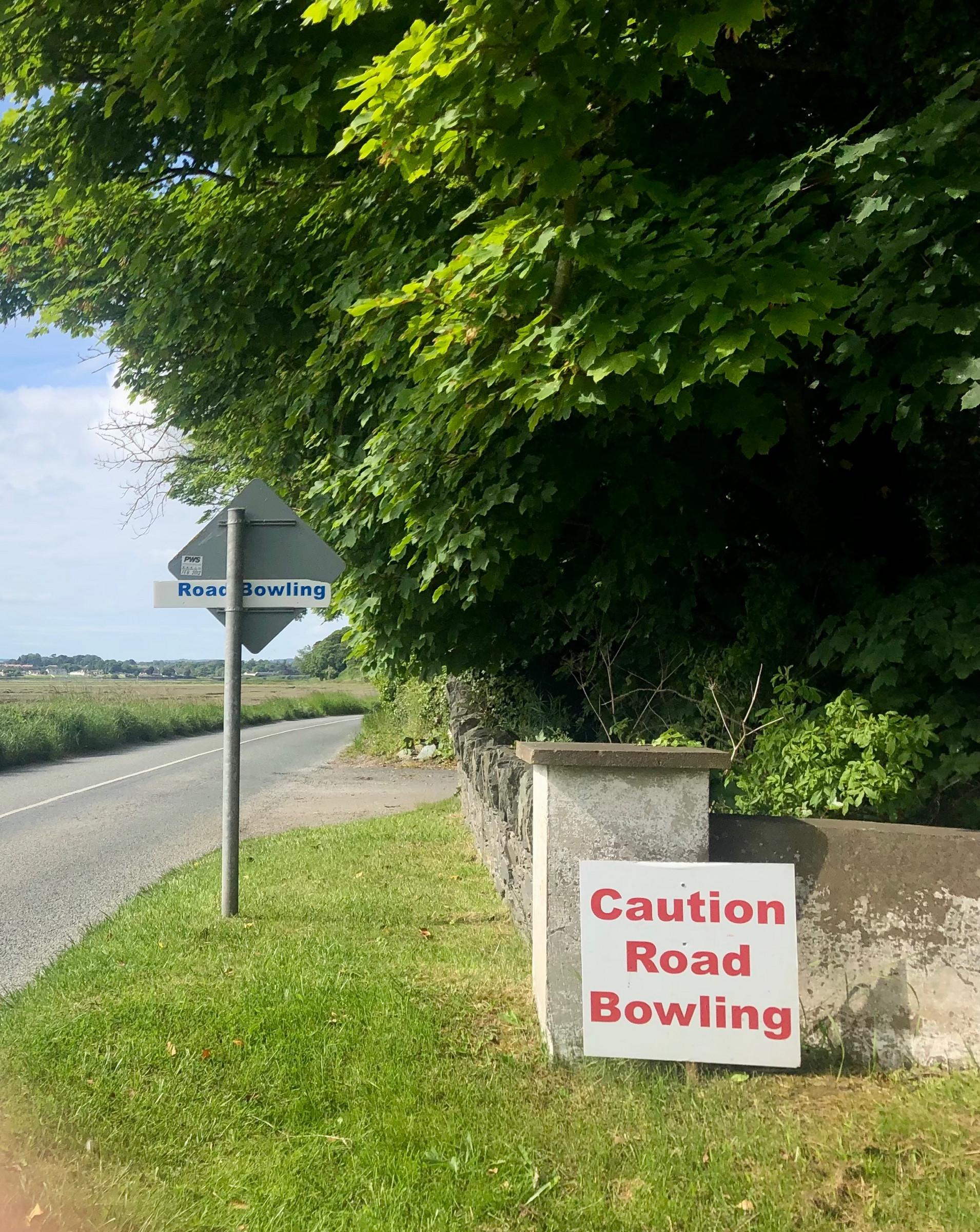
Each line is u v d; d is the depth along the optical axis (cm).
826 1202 292
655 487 618
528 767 560
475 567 611
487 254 469
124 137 748
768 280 430
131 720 2752
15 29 713
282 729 3678
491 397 520
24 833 1112
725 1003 376
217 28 608
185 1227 287
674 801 391
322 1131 346
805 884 394
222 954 539
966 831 396
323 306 699
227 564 660
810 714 515
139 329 891
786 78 641
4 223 1034
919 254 468
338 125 645
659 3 411
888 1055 383
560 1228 287
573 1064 390
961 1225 277
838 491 700
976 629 504
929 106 454
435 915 642
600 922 384
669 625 719
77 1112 354
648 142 600
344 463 771
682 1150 323
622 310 456
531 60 409
